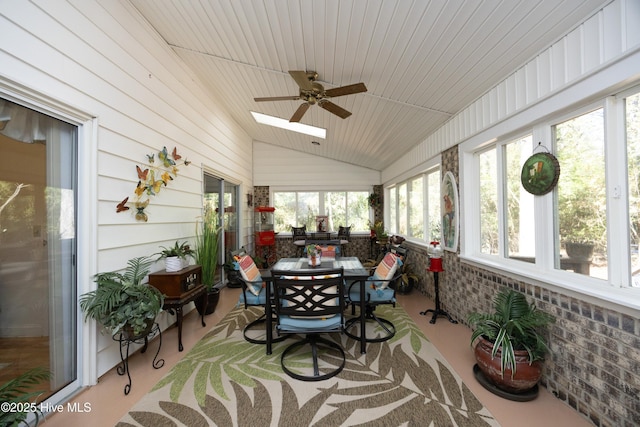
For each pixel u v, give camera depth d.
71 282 1.84
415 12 1.75
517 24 1.65
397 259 2.82
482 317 1.97
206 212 4.08
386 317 3.19
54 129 1.74
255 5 2.03
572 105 1.65
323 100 2.68
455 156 3.06
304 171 6.86
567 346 1.68
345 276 2.37
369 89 2.95
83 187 1.90
